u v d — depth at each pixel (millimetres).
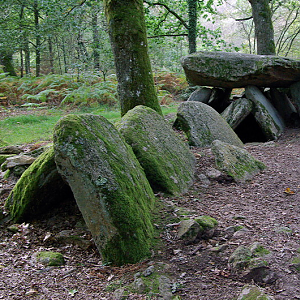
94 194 3029
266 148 7340
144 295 2465
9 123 10094
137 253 3016
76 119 3271
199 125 6871
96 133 3395
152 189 4398
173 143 5297
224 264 2896
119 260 2977
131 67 6512
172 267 2850
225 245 3139
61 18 12391
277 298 2426
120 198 3080
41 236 3559
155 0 13484
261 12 11492
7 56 20922
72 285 2633
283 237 3324
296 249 3057
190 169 5191
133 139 4574
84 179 3041
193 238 3270
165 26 14547
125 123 4781
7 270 2793
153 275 2711
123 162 3512
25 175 3922
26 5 17422
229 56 8805
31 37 18062
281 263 2830
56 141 3104
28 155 5457
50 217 3891
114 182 3131
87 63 15891
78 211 3918
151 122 5195
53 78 16234
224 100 9938
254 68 8500
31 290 2498
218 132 7008
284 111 9531
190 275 2746
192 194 4590
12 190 4055
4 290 2451
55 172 3639
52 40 21594
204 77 8984
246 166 5527
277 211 4090
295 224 3686
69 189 3945
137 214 3188
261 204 4324
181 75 18266
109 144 3490
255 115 8617
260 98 8820
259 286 2584
